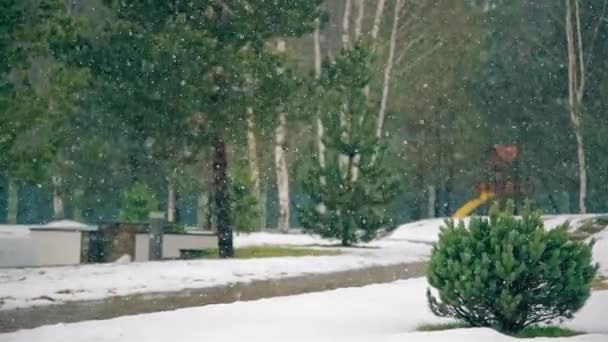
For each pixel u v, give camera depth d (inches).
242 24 972.6
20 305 530.9
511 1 2018.9
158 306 545.0
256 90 968.3
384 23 1861.5
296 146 1908.2
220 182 1007.0
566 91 1966.0
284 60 1016.9
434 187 2153.1
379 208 1274.6
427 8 1796.3
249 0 984.3
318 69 1642.5
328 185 1263.5
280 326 445.4
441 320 475.8
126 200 1354.6
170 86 924.0
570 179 1979.6
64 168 1599.4
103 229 1032.8
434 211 2372.0
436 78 1930.4
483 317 437.1
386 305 545.6
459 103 1994.3
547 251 436.5
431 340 378.3
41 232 1031.0
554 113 1962.4
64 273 719.7
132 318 469.1
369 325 453.7
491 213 456.4
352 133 1262.3
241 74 950.4
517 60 1993.1
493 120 1989.4
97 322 452.1
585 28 1919.3
